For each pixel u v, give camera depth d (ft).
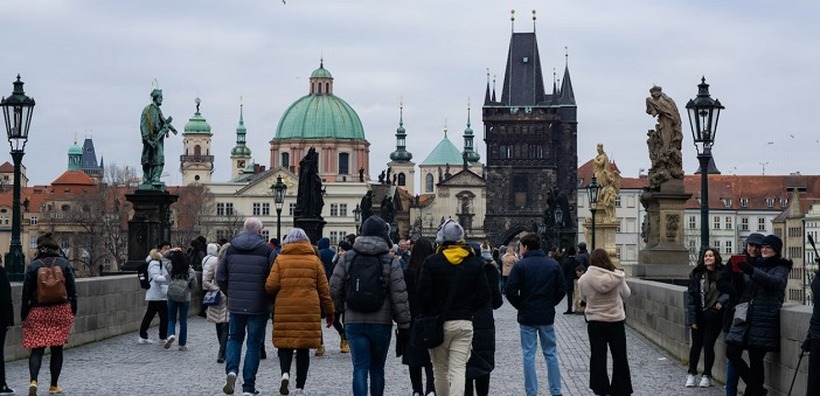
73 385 100.53
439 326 79.05
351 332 84.12
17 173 141.49
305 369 95.45
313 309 93.61
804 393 75.25
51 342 93.40
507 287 92.17
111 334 147.33
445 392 81.20
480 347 84.94
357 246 84.64
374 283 83.66
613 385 90.38
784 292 82.38
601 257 90.43
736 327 82.79
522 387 101.71
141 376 107.24
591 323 90.48
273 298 94.79
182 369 112.98
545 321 91.45
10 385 100.22
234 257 94.27
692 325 99.60
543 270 91.81
